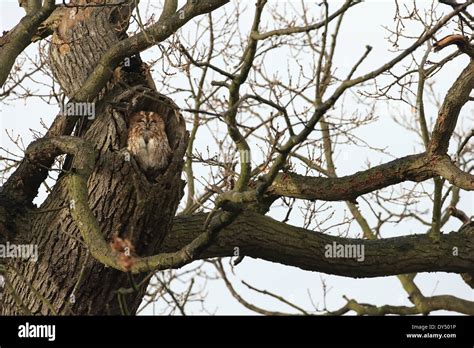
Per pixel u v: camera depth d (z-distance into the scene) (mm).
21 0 10281
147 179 8117
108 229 8148
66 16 10008
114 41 9875
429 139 8828
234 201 6977
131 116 8336
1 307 9133
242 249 9141
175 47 9109
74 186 8016
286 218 9375
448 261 9352
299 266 9422
